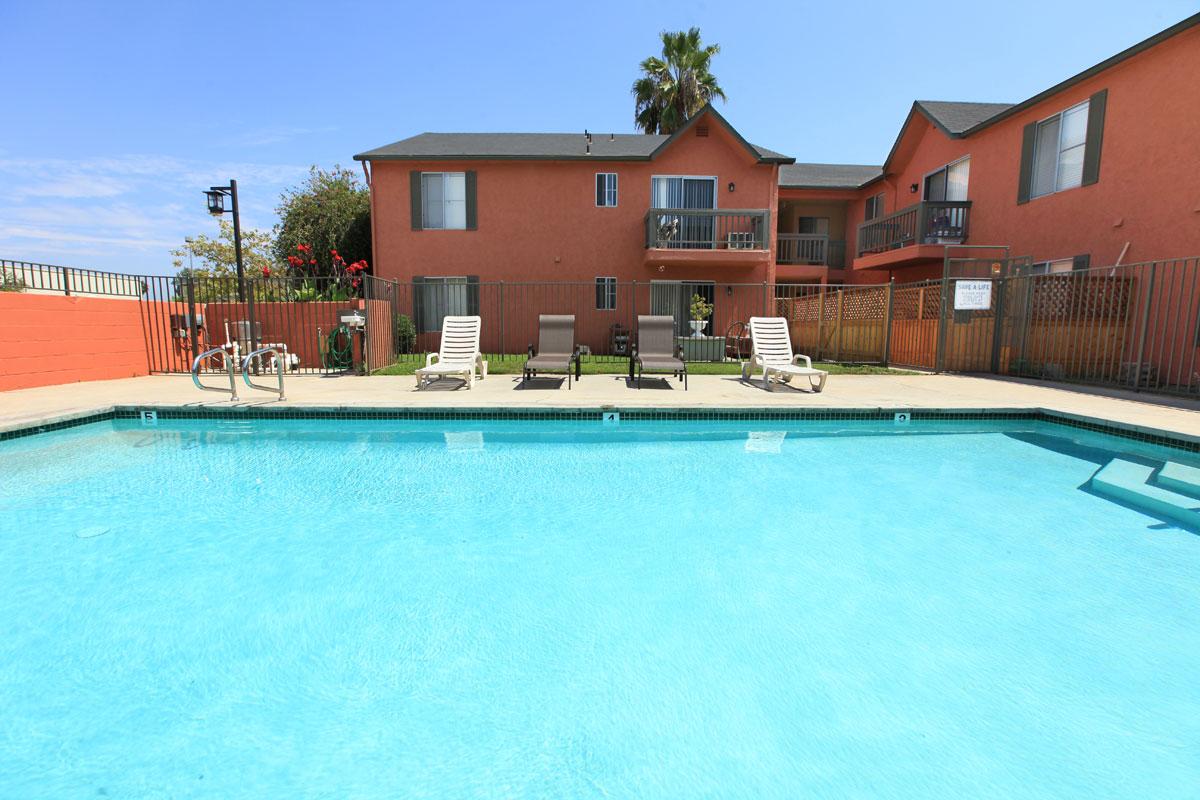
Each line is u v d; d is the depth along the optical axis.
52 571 3.22
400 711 2.12
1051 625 2.68
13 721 2.05
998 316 10.34
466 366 8.38
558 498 4.43
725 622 2.72
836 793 1.75
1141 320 9.43
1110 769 1.84
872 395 7.76
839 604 2.88
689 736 2.00
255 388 7.75
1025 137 12.00
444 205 15.31
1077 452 5.77
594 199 15.35
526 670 2.36
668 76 22.25
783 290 18.70
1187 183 8.81
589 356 13.52
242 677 2.31
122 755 1.90
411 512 4.14
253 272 22.45
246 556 3.43
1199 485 4.27
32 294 8.26
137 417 6.84
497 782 1.80
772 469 5.19
